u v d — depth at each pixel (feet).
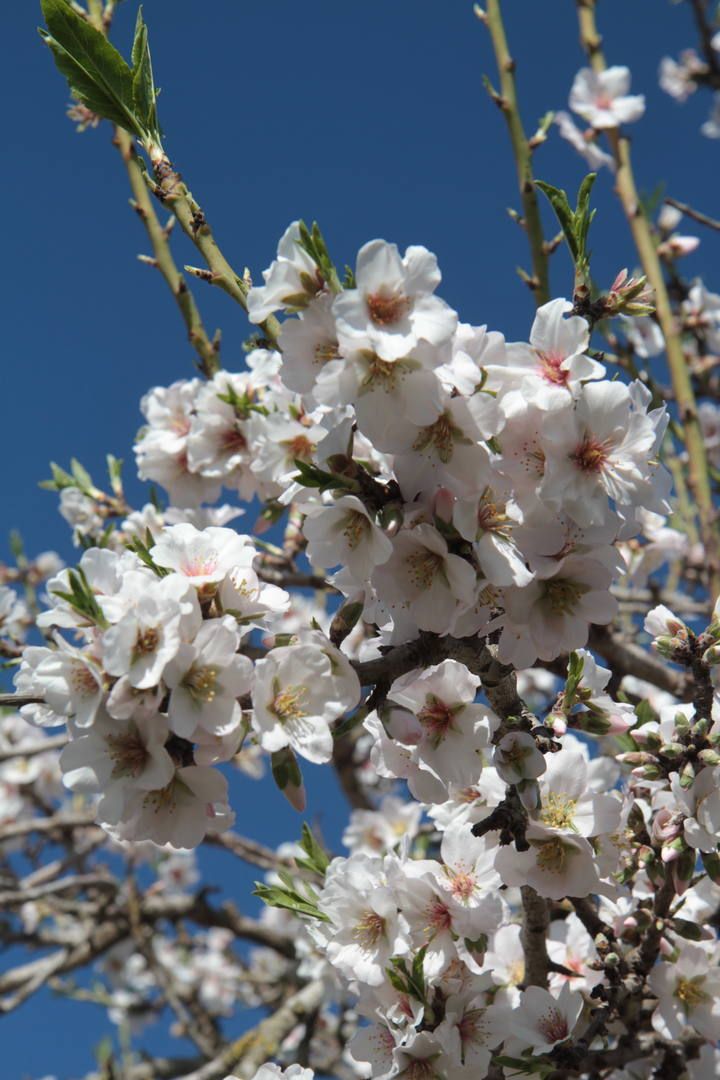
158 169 3.23
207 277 3.20
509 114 4.40
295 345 2.91
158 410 4.35
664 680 4.42
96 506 4.83
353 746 6.48
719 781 3.19
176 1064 7.01
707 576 4.86
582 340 2.97
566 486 2.91
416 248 2.83
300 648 2.90
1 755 5.40
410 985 3.15
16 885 6.90
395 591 2.93
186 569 2.97
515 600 2.96
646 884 3.49
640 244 5.19
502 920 3.21
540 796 3.16
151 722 2.82
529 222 4.30
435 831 4.63
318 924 3.29
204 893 6.57
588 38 5.73
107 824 2.86
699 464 4.95
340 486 2.89
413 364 2.83
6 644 4.51
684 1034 3.48
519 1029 3.24
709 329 5.91
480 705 3.05
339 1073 6.49
